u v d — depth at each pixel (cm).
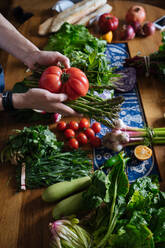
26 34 215
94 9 224
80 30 188
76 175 140
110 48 209
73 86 132
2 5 259
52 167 143
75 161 144
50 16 227
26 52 155
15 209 132
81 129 165
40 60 153
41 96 132
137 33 215
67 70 137
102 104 142
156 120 166
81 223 122
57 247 115
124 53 206
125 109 173
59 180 139
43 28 212
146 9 234
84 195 122
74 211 125
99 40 191
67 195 132
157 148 154
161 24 219
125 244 105
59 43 186
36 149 144
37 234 124
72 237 115
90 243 114
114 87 176
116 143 150
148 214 112
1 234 124
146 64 187
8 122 166
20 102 136
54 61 151
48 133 150
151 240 102
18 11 229
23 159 146
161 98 177
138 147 151
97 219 119
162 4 329
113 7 238
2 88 172
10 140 147
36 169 142
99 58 158
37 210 131
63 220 120
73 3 235
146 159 148
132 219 108
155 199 119
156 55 187
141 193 120
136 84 186
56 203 133
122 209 115
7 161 149
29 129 146
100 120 146
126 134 152
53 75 133
